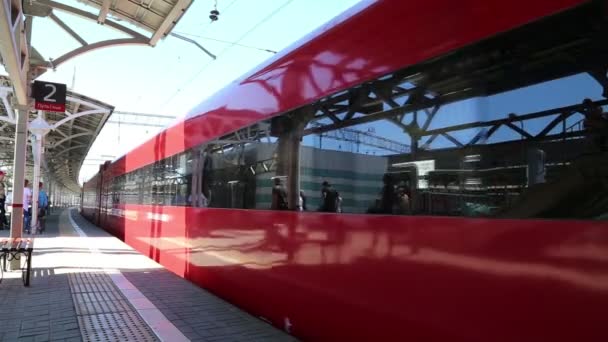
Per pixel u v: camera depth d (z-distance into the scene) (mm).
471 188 3045
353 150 4086
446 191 3215
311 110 4734
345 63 4270
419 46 3500
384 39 3832
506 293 2770
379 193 3787
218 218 6844
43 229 17859
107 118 20266
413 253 3426
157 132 10977
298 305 4770
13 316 5598
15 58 6852
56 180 58906
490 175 2932
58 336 4879
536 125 2713
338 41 4387
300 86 4941
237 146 6406
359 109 4055
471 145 3066
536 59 2734
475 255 2973
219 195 6914
